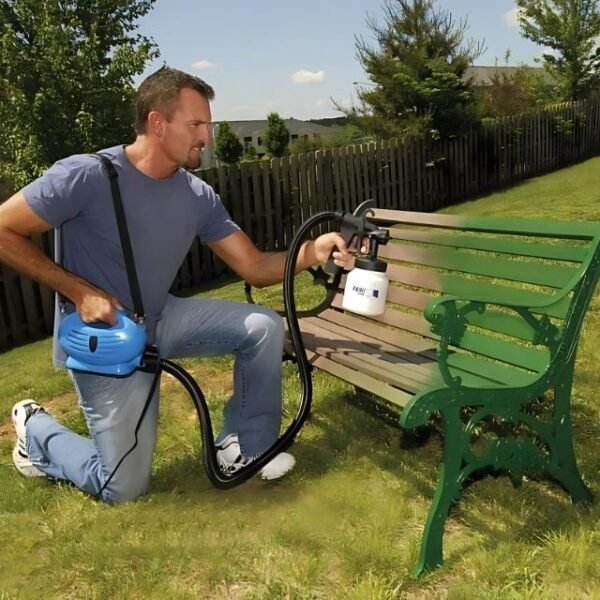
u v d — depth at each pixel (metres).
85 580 2.30
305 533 2.43
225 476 2.59
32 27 9.73
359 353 2.89
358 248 2.72
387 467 2.84
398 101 11.91
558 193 11.27
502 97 17.55
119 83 9.77
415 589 2.13
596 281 2.36
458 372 2.55
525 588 2.05
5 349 6.53
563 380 2.38
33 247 2.48
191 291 7.68
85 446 2.83
